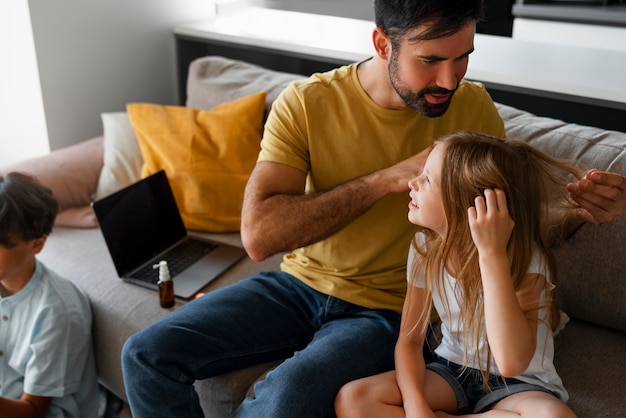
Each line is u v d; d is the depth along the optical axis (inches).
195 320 62.8
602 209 59.6
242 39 107.7
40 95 102.3
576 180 68.1
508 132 73.8
